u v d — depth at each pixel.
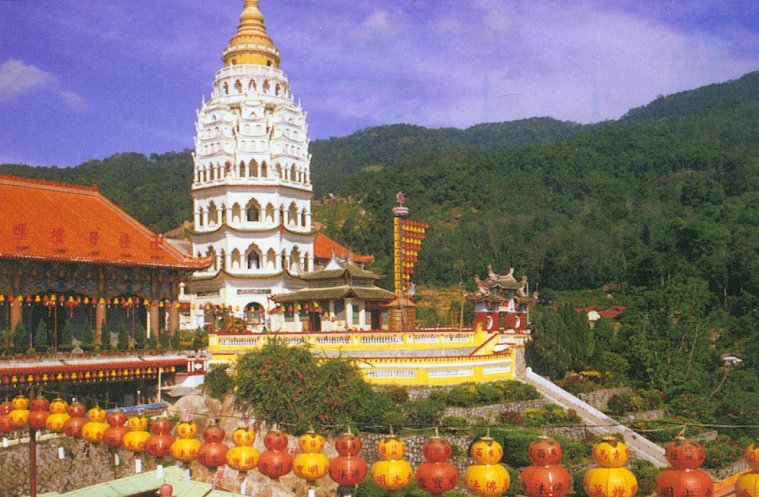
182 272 78.62
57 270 68.25
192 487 41.56
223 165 95.88
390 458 30.92
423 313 148.25
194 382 70.38
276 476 34.91
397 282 84.69
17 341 63.25
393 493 31.05
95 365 65.44
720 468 67.81
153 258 74.69
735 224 168.25
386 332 68.12
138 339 72.25
